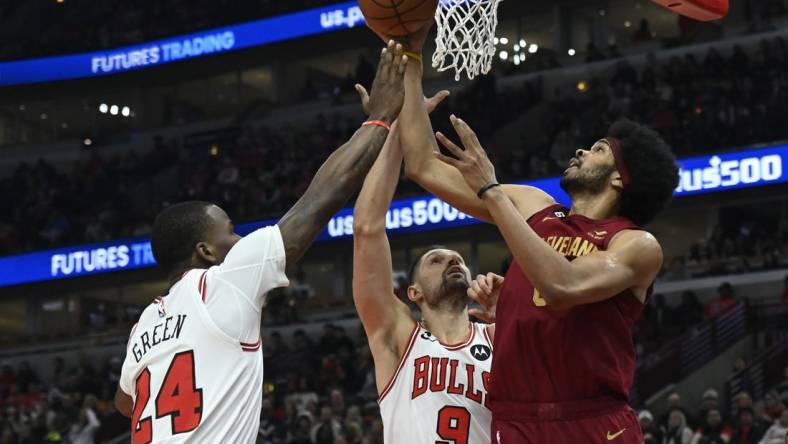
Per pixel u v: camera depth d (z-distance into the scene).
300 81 25.17
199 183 22.22
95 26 26.56
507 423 3.14
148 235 21.06
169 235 3.14
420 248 19.98
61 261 21.58
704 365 14.69
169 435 2.85
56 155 25.64
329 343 16.81
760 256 16.89
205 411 2.85
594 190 3.29
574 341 3.06
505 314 3.20
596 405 3.07
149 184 23.56
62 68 25.73
